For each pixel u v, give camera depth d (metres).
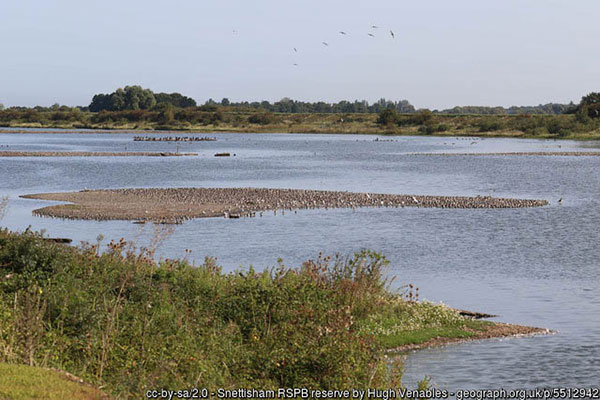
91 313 18.84
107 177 95.56
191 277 24.17
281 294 21.81
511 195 77.81
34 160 124.50
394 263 39.62
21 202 65.75
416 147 181.75
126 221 54.66
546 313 28.80
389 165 121.44
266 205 64.69
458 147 181.25
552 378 20.66
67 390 13.38
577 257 41.75
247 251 42.94
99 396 13.61
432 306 27.45
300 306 20.73
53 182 87.50
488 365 21.73
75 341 17.50
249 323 20.50
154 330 18.58
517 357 22.67
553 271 37.62
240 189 77.25
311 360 16.66
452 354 22.89
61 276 21.72
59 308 19.05
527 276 36.34
